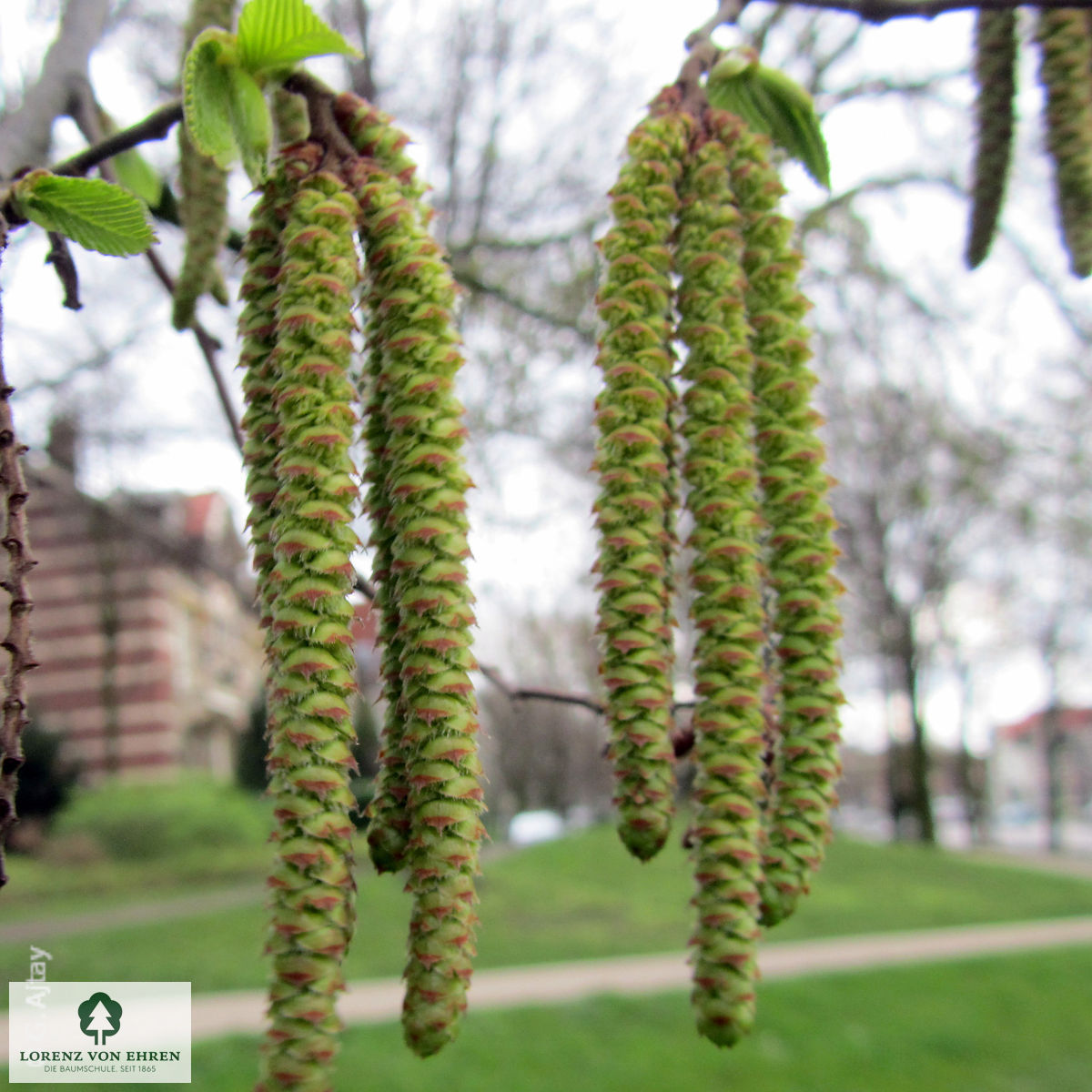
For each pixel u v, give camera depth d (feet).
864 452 37.17
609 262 4.36
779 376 4.54
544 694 7.47
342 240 3.63
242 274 3.87
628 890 50.55
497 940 38.73
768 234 4.64
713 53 5.11
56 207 4.02
